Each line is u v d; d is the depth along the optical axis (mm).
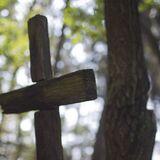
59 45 16719
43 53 5977
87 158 30406
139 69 6781
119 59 6789
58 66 19344
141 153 6613
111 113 6727
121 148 6605
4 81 15312
